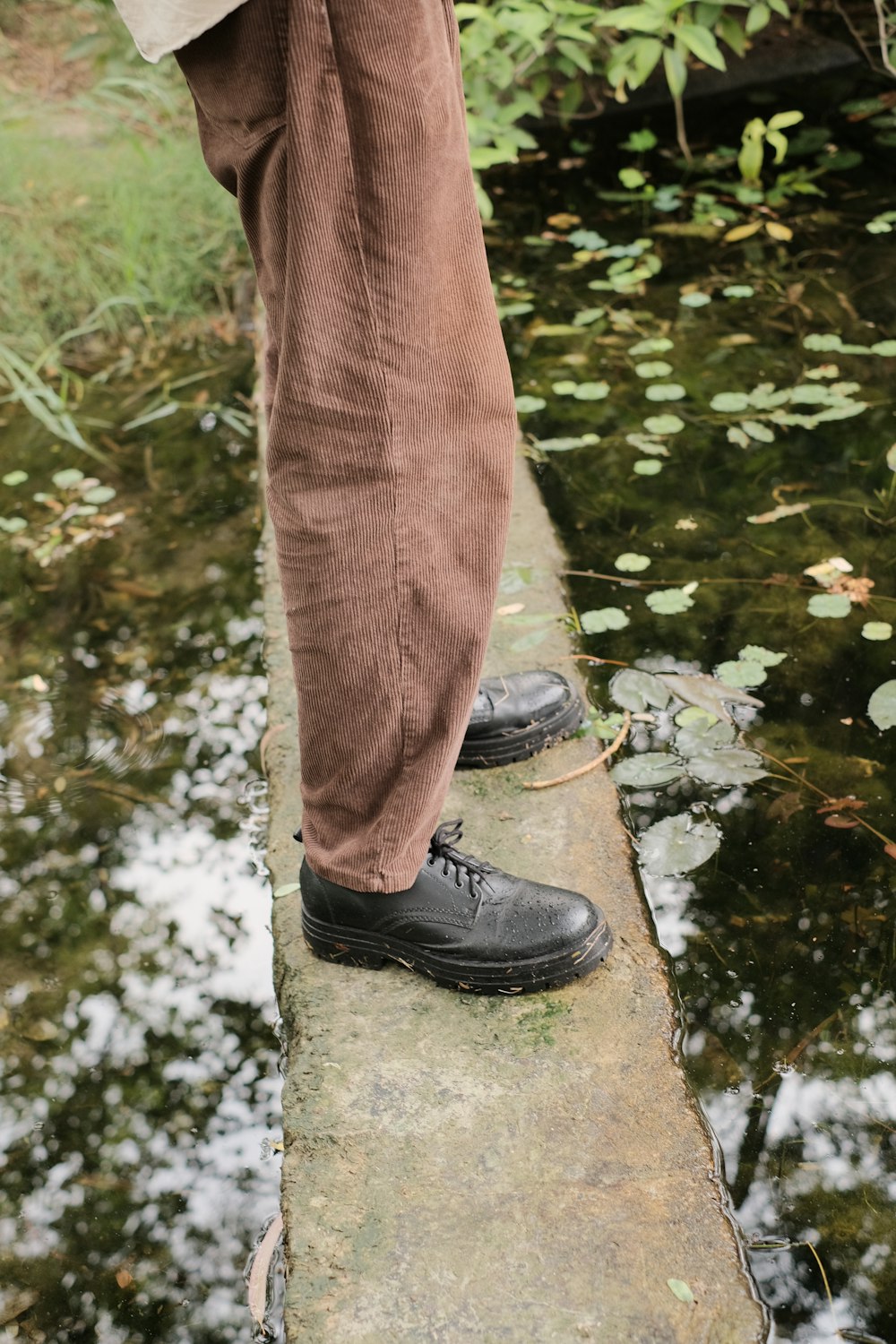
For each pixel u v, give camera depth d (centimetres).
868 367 258
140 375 301
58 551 239
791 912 151
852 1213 119
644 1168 119
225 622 219
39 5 457
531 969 135
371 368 109
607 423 250
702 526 219
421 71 101
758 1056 135
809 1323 110
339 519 114
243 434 273
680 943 148
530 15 323
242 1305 125
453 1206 117
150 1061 150
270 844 167
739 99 396
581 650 194
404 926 137
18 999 159
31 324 314
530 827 160
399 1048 133
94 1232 133
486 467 117
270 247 109
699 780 169
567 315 292
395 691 120
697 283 299
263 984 159
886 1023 138
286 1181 121
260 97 103
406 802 127
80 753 195
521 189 361
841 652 189
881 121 369
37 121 383
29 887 173
